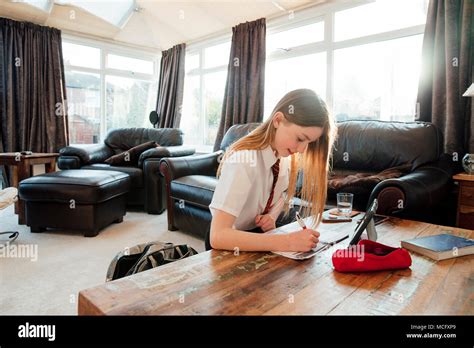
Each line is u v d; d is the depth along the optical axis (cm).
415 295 64
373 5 303
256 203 101
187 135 520
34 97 407
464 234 108
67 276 179
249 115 387
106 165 360
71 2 382
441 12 241
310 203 111
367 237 100
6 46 388
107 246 230
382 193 168
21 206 280
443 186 188
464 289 66
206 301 59
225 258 81
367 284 68
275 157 97
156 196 330
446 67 237
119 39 484
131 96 523
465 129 239
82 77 468
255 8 371
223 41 449
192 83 508
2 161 284
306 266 77
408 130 225
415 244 90
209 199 231
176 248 117
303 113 86
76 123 466
